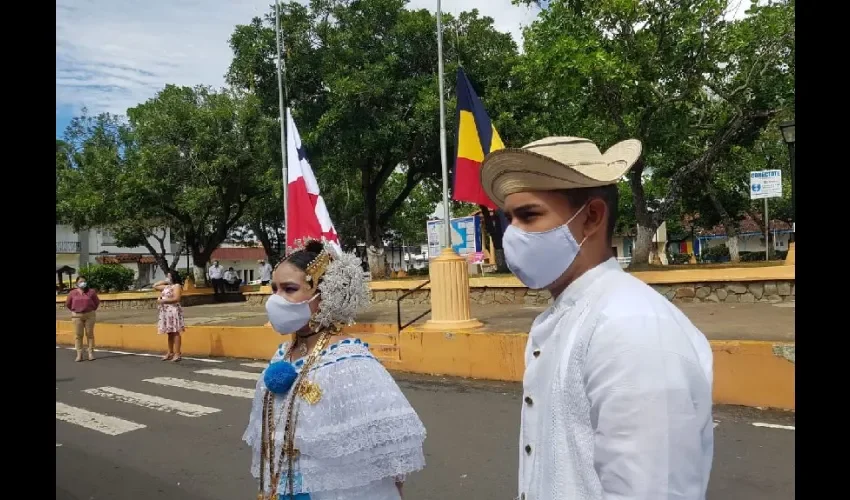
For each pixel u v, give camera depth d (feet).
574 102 50.47
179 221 95.09
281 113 52.06
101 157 86.89
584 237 4.79
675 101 47.57
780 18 44.75
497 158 4.79
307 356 7.43
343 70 64.69
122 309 84.23
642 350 3.81
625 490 3.60
